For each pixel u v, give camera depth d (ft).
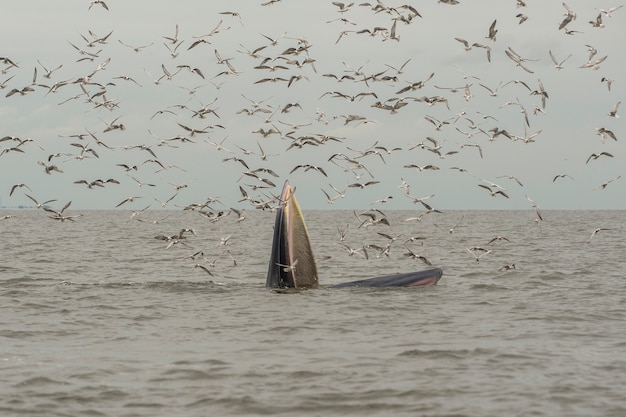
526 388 69.67
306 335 94.07
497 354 82.99
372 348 86.48
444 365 78.18
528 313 109.60
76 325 100.27
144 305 115.85
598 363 78.84
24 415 62.23
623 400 66.03
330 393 68.28
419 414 62.80
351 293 126.93
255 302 118.21
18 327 98.53
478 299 122.31
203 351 84.89
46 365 77.87
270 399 66.59
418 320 104.06
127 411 63.36
